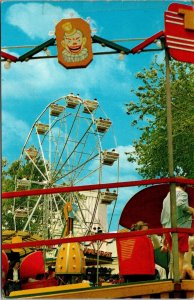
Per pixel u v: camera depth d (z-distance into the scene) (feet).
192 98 99.91
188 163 94.63
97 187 28.73
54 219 92.12
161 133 96.78
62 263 33.71
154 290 27.89
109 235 28.32
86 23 29.84
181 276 29.96
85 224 82.48
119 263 29.76
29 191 28.45
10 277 38.24
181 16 30.14
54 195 86.28
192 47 30.17
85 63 29.81
